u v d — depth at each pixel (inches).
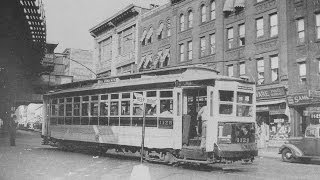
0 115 1879.9
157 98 594.2
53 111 874.8
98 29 2176.4
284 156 765.9
